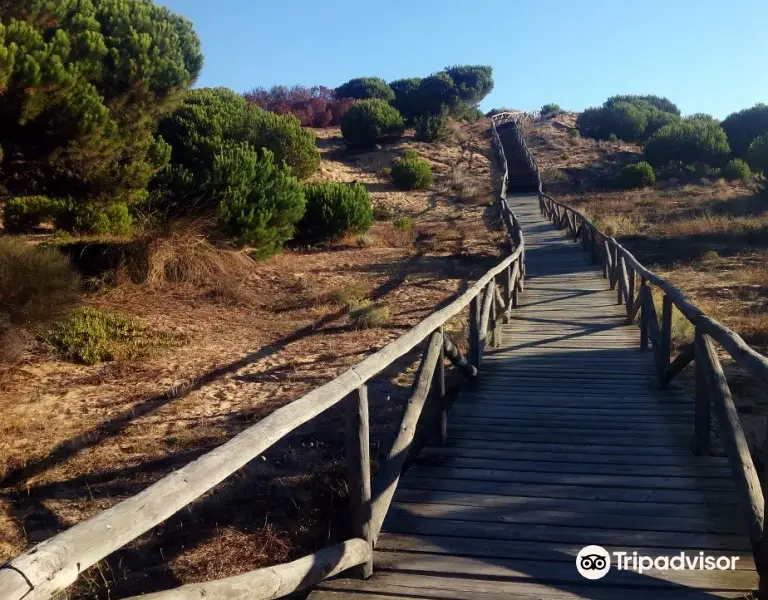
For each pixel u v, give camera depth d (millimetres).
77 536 1976
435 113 56812
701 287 13828
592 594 3568
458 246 20047
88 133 10922
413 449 5672
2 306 8188
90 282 11578
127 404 7297
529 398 7137
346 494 4996
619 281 12445
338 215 19641
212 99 26453
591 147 48656
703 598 3498
